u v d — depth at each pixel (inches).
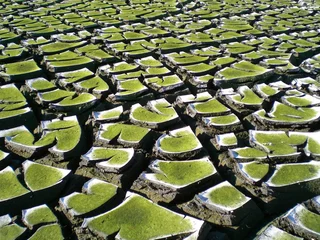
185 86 45.1
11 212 27.0
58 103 40.4
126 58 53.7
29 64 49.9
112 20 71.7
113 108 40.2
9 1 88.4
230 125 36.1
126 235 24.1
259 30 66.9
